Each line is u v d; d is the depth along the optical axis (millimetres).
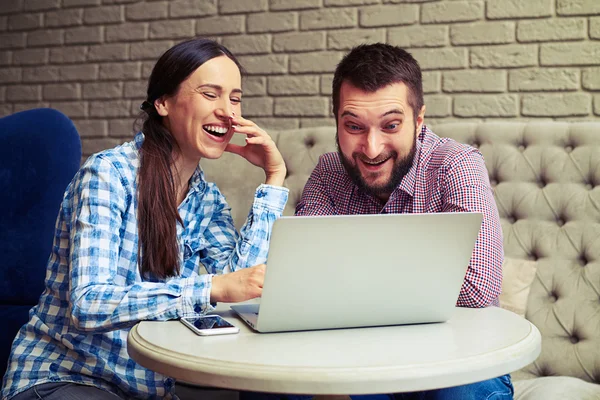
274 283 1076
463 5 2854
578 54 2691
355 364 936
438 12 2893
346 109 1451
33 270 1844
